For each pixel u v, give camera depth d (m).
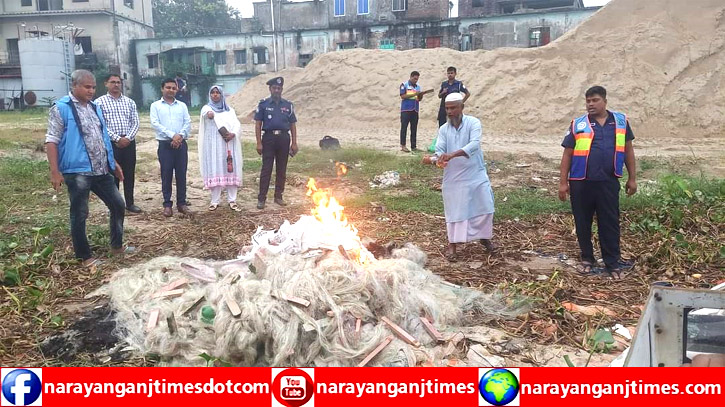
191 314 3.74
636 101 17.48
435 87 21.52
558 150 13.88
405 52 23.75
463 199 5.48
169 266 4.75
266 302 3.47
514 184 9.66
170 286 4.23
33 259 5.10
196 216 7.38
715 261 5.35
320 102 23.38
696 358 2.87
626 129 5.02
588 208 5.15
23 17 40.31
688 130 16.61
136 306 4.05
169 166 7.28
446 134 5.55
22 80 36.44
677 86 17.59
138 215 7.41
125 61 41.22
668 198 7.16
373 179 10.02
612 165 4.94
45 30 40.56
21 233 6.28
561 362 3.49
